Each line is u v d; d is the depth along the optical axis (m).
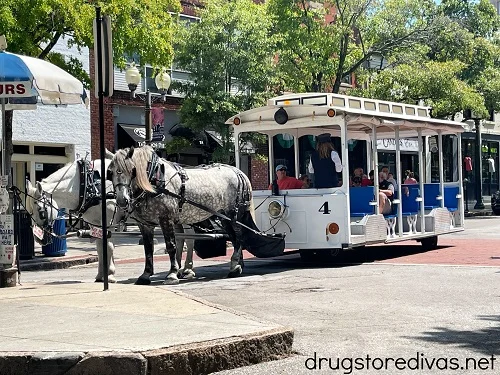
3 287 11.88
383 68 36.72
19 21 18.86
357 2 30.14
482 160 51.06
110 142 30.41
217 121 28.05
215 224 14.39
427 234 18.55
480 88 39.50
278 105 15.75
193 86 28.48
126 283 13.44
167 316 8.54
